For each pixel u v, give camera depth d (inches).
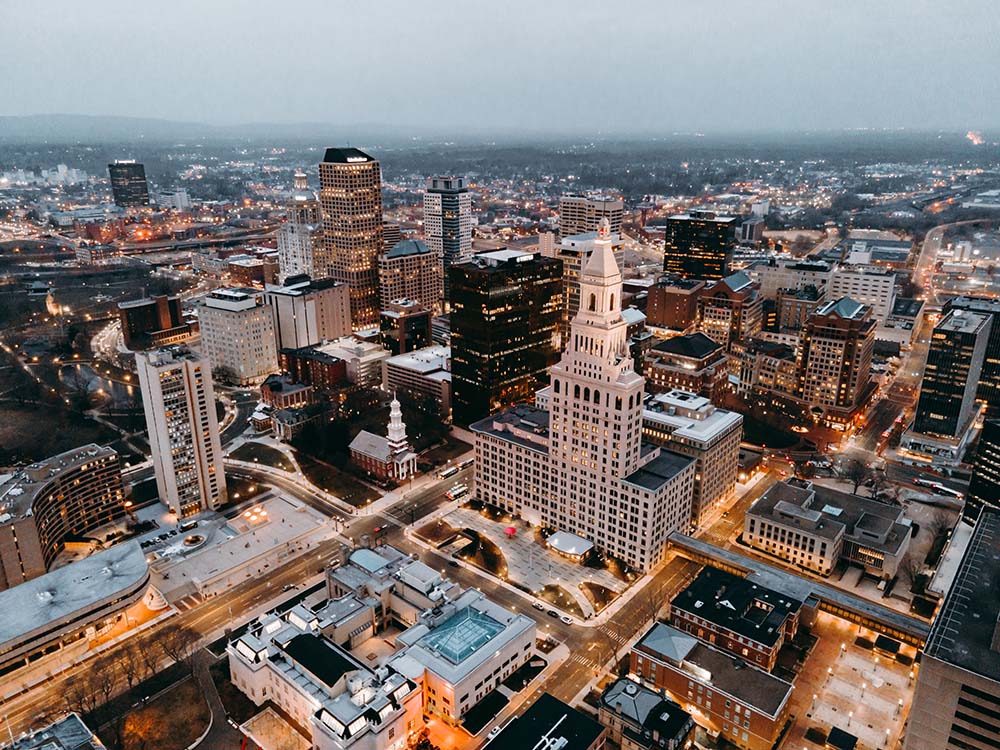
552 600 7667.3
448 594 7209.6
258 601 7667.3
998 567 4840.1
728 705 5816.9
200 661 6781.5
